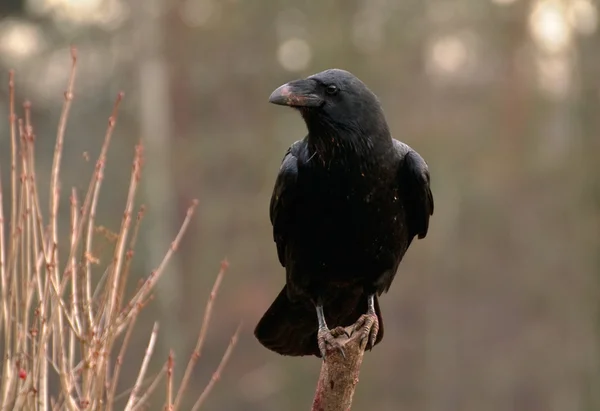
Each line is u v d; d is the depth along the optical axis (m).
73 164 21.91
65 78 21.92
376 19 26.66
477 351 29.84
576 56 23.98
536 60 27.61
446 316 29.92
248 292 26.03
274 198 6.07
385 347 29.28
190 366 4.80
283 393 25.31
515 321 29.58
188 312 25.67
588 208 23.52
